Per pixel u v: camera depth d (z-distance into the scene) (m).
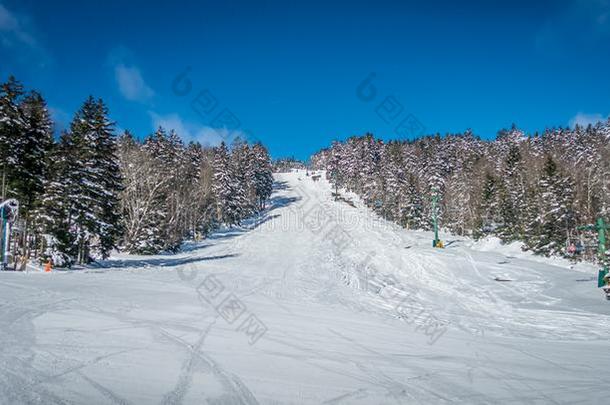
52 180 24.77
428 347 9.59
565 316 17.22
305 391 5.89
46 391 5.11
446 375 7.19
